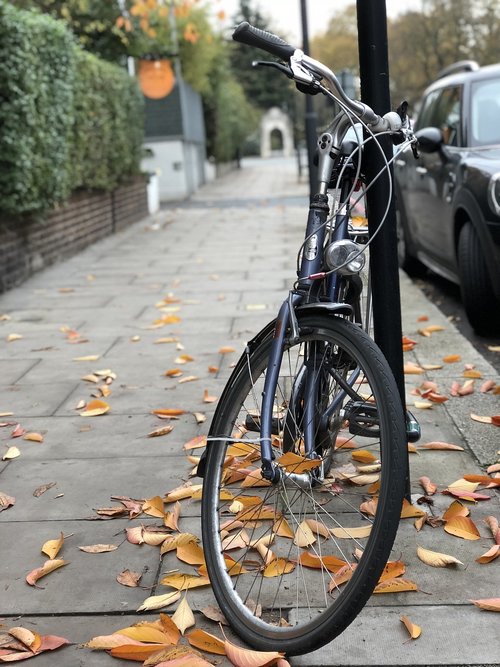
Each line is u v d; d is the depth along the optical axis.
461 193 5.82
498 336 6.04
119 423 4.24
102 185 12.22
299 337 2.48
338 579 2.54
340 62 40.56
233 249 10.82
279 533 2.84
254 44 2.48
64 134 9.50
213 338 5.92
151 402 4.55
